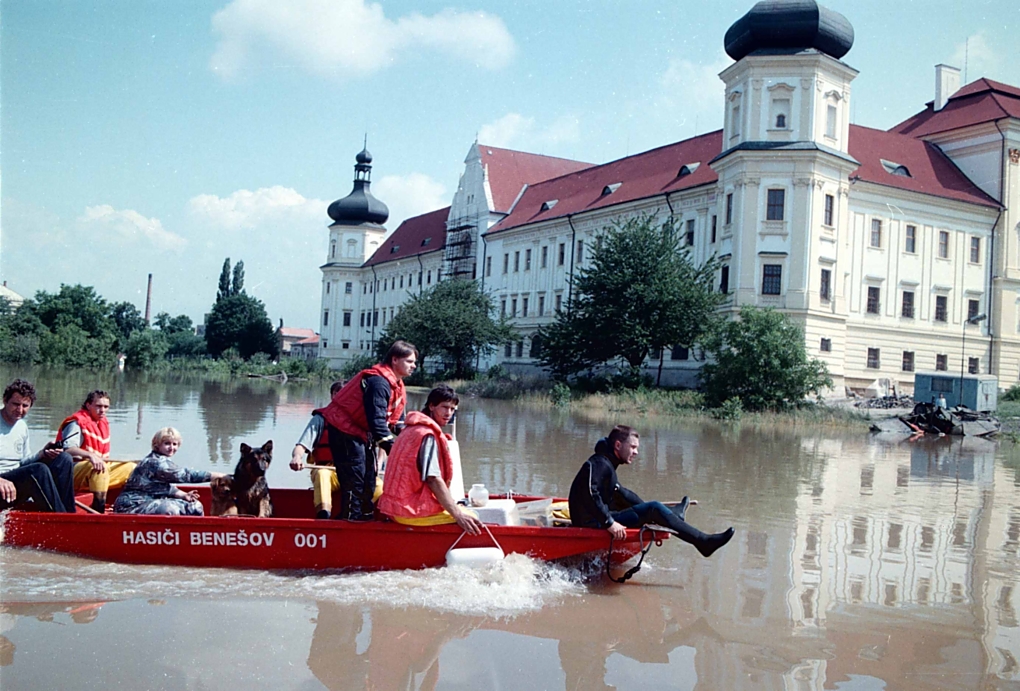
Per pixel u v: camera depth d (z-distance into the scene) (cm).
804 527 1030
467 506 795
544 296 6391
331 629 588
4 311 5884
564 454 1766
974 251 5003
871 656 576
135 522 730
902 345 4762
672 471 1556
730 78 4538
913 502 1269
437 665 534
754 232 4291
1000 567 842
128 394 3173
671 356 4728
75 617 595
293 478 1296
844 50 4338
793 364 3512
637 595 700
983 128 5050
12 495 759
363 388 779
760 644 591
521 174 7625
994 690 525
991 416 3053
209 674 505
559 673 529
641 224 4528
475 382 5197
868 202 4653
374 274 9931
